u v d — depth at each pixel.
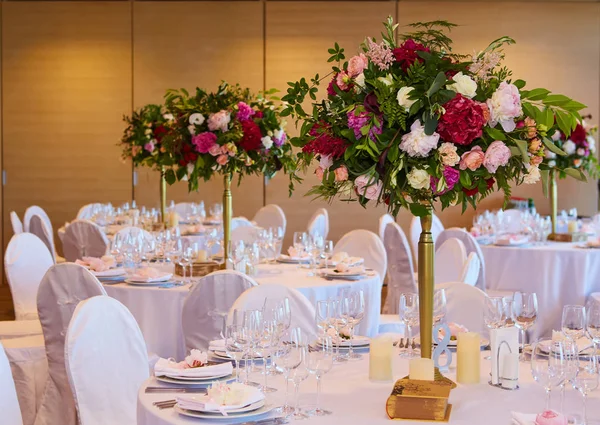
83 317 2.96
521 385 2.69
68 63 10.59
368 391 2.61
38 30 10.55
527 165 2.58
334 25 10.51
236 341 2.50
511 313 2.89
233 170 4.93
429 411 2.30
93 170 10.68
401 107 2.43
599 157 10.47
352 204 10.73
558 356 2.25
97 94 10.62
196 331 4.11
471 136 2.45
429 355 2.69
